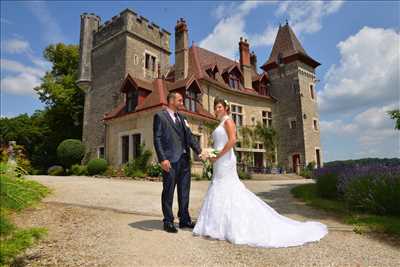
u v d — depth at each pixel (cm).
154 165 1457
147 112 1628
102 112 2219
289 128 2495
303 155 2367
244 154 2202
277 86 2645
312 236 397
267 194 924
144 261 308
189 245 362
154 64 2341
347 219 522
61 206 529
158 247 349
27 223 417
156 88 1784
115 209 534
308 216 570
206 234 396
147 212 541
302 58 2586
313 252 348
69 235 382
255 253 341
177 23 2080
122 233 395
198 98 1930
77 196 671
